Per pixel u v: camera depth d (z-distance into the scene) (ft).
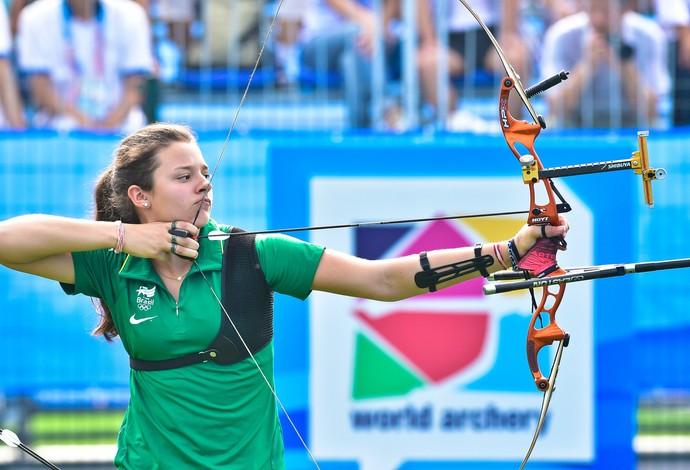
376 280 33.35
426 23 68.08
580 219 59.26
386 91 68.49
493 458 59.00
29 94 68.80
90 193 61.16
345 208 59.82
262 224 60.34
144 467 33.27
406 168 59.41
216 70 68.18
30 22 68.28
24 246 32.27
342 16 68.85
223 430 32.91
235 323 32.71
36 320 60.70
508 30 69.82
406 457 59.06
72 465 63.16
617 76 68.90
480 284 58.54
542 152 59.21
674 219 60.34
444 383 58.90
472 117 69.62
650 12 69.26
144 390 33.27
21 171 61.05
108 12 68.49
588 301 59.06
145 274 32.71
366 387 59.16
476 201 59.21
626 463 59.11
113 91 69.21
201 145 60.29
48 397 62.95
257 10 68.39
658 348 60.44
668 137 60.39
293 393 59.16
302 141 59.98
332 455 59.21
